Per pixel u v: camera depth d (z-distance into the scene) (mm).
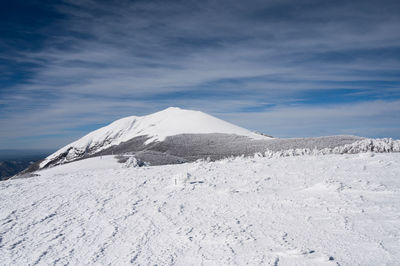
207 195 9195
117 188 11438
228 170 13344
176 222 6930
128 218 7574
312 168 11797
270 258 4562
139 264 4906
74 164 43094
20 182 15156
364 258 4215
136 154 49406
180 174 11680
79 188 12008
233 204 7934
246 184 10125
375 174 9617
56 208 9109
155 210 8062
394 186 7848
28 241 6555
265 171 12234
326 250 4625
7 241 6633
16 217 8422
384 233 4984
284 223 6090
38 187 13008
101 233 6672
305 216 6344
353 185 8336
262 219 6500
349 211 6289
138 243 5879
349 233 5172
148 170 16203
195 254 5074
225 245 5293
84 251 5750
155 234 6289
